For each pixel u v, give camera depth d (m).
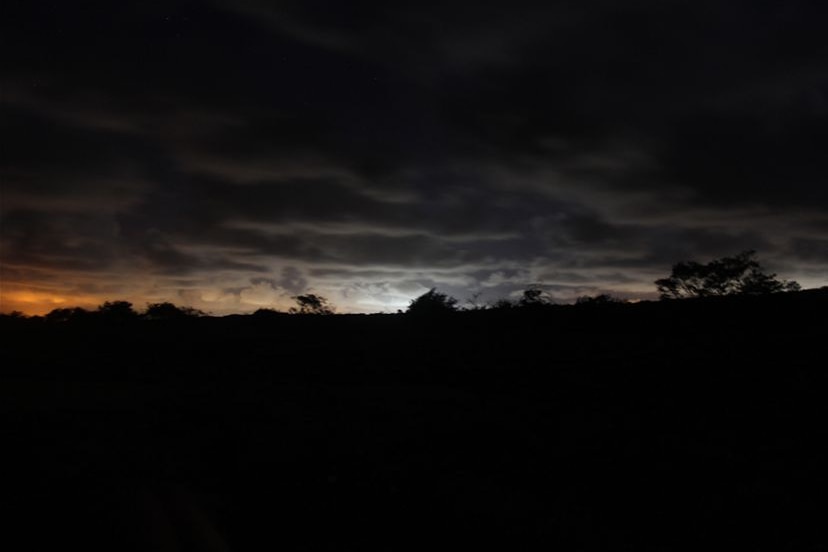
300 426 13.70
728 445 12.59
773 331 27.39
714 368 21.11
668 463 11.22
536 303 43.34
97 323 48.72
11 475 9.78
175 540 6.92
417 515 8.71
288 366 28.53
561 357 25.61
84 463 10.25
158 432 13.88
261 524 8.56
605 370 22.39
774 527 8.32
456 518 8.36
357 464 11.09
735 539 8.02
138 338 39.53
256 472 10.66
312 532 8.31
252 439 12.42
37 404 17.28
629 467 11.12
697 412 16.12
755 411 15.85
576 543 7.68
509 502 8.80
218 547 7.14
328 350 32.25
